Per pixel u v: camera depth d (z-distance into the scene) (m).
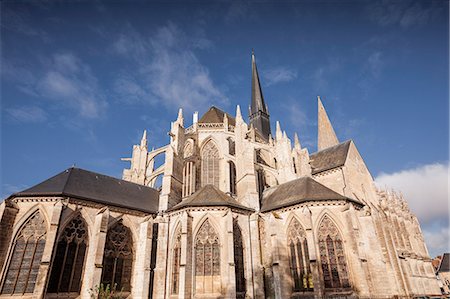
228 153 46.75
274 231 32.06
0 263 26.95
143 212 36.66
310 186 35.97
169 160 40.50
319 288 27.25
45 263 26.64
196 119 50.31
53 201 30.33
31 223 29.52
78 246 30.47
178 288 29.91
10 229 28.41
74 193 31.61
